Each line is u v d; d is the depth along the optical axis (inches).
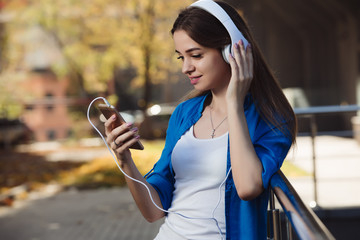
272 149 59.2
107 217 237.5
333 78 624.7
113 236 202.7
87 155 562.6
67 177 372.5
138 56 825.5
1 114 693.9
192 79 66.2
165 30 790.5
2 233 214.5
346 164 302.0
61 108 1131.9
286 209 46.6
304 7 627.2
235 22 64.1
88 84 915.4
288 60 765.3
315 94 606.2
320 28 673.6
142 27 777.6
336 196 195.5
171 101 940.6
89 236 204.4
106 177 358.3
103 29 818.2
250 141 58.5
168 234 68.2
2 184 351.9
